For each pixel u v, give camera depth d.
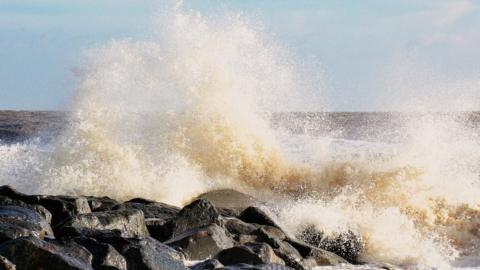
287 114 50.09
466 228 29.86
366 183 35.41
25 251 16.39
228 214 27.52
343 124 90.25
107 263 17.69
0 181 36.62
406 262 25.77
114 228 21.83
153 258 18.50
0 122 121.38
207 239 21.39
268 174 40.72
